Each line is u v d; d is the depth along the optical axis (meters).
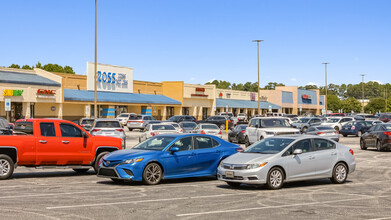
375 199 11.41
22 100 47.91
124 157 13.67
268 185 12.84
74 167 15.90
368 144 28.44
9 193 11.98
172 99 72.81
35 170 18.47
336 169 14.27
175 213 9.47
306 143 13.89
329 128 34.16
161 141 14.71
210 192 12.46
